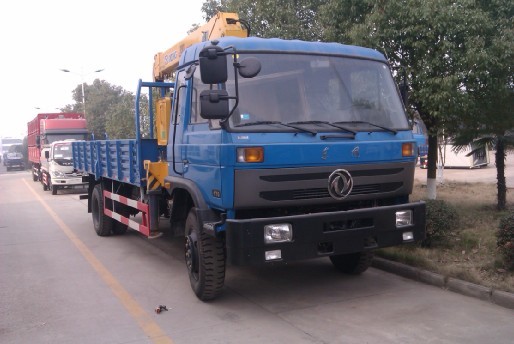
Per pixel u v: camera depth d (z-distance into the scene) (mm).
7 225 12641
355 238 5332
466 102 7961
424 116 9336
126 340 4969
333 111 5480
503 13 8195
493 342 4605
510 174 19672
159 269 7691
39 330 5312
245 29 7391
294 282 6711
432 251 7082
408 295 5996
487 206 10383
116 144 8766
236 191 4965
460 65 7879
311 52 5617
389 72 6051
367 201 5676
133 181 8023
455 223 7465
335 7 9180
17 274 7613
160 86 8086
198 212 5605
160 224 7703
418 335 4812
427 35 7961
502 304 5508
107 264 8086
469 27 7844
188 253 6230
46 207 16281
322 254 5203
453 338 4715
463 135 9695
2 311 5941
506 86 8477
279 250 5027
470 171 21828
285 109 5293
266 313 5582
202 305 5922
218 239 5703
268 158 4969
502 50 7777
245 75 5016
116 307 5965
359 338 4797
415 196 12438
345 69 5715
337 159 5234
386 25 8344
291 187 5102
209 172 5391
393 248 7328
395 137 5668
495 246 6879
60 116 26422
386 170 5555
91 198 11172
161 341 4906
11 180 32188
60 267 7969
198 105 5836
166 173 7262
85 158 11578
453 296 5902
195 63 5973
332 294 6148
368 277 6824
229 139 4980
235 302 5984
